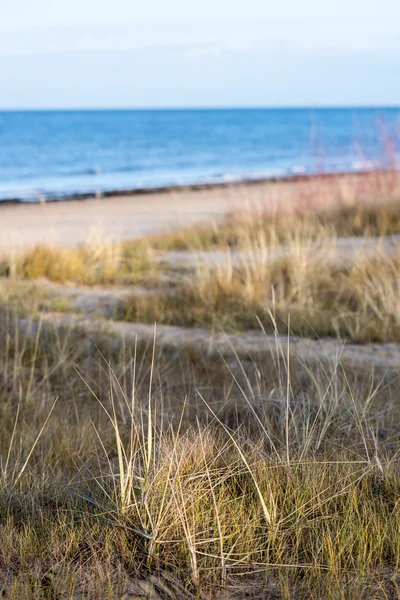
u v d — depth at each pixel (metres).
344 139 73.56
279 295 8.52
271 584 2.64
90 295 9.42
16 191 31.69
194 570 2.62
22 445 4.02
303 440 3.76
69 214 21.92
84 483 3.41
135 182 37.12
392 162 16.47
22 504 3.16
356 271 9.39
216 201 25.48
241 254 10.33
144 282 10.31
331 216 14.62
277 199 16.56
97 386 5.44
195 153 64.12
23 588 2.54
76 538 2.88
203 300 8.54
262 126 122.69
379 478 3.38
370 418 4.15
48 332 6.79
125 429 4.37
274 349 6.37
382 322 7.46
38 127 113.06
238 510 3.00
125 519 2.95
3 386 5.45
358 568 2.66
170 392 5.23
